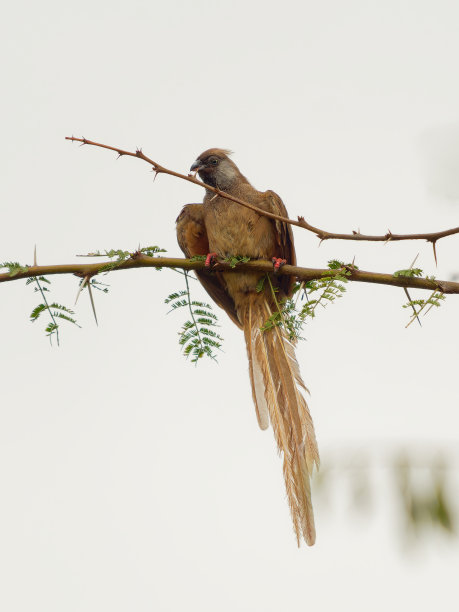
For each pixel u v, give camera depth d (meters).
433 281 7.68
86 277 8.16
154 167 7.70
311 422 8.59
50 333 8.00
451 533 3.04
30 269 8.08
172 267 8.45
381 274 7.80
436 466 3.17
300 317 7.77
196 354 8.41
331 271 7.87
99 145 7.60
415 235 7.41
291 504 7.45
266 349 9.25
